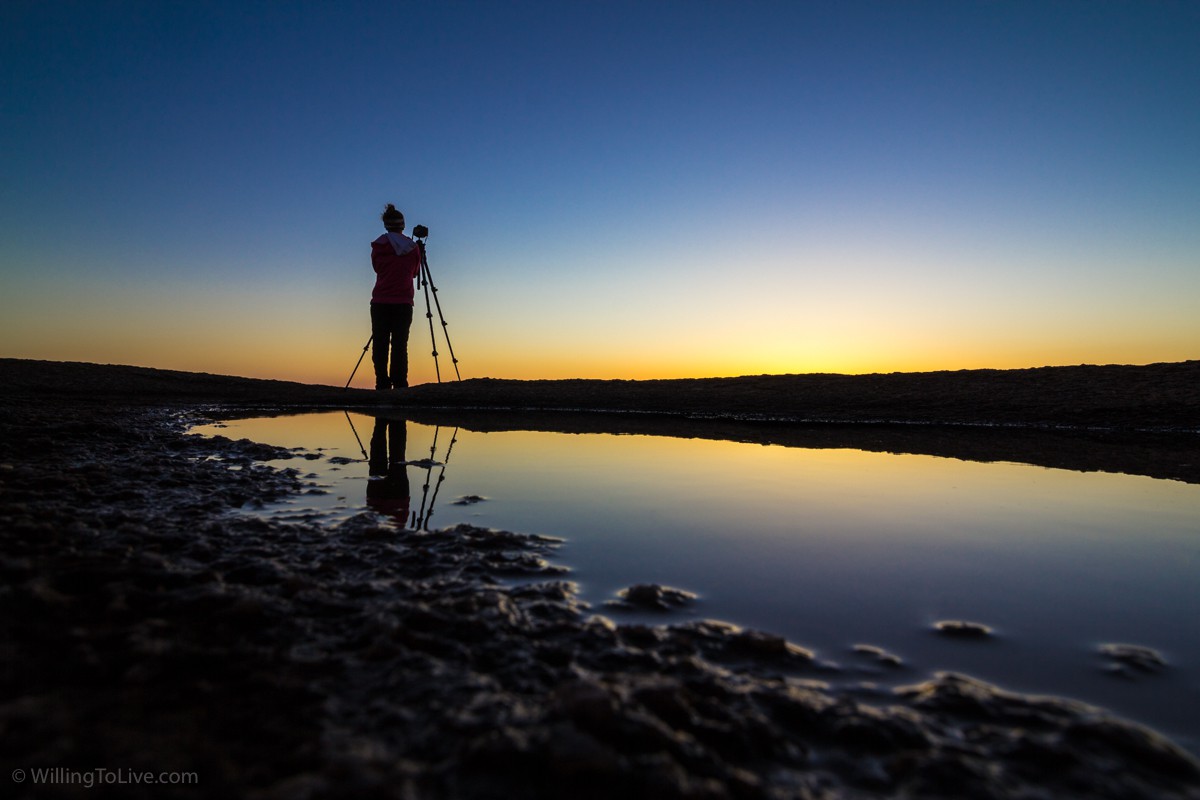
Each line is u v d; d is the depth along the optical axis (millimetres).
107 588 1831
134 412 7699
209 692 1383
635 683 1450
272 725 1284
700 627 1839
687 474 4258
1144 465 4621
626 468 4484
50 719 1240
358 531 2689
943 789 1171
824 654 1708
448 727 1296
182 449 4789
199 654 1525
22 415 6086
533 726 1296
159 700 1341
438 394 10789
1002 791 1163
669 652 1691
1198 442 5715
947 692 1483
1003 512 3230
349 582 2119
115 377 11117
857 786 1191
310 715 1327
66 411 7102
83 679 1393
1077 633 1836
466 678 1492
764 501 3457
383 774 1145
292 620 1783
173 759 1158
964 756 1261
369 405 10195
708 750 1261
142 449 4676
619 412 9062
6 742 1167
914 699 1480
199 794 1074
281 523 2787
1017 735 1327
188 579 1985
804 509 3279
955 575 2311
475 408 9898
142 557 2123
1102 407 7020
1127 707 1452
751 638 1737
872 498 3535
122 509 2957
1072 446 5574
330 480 3912
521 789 1134
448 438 6133
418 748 1239
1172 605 2041
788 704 1432
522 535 2746
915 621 1917
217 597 1812
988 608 2014
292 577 2049
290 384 12469
